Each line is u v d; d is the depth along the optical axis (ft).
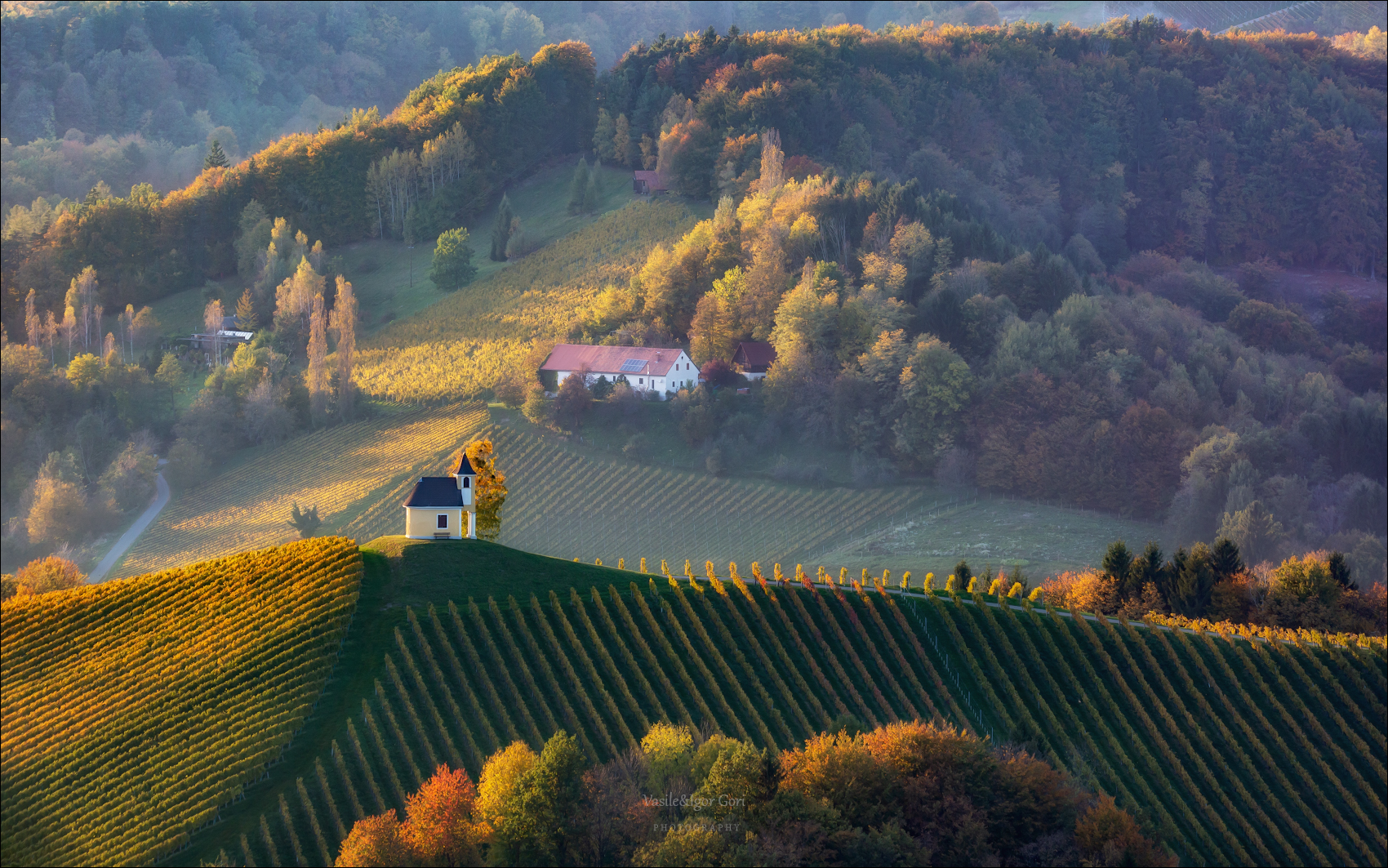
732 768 303.48
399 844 292.61
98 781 353.51
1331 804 373.40
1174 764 380.78
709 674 390.01
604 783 304.30
